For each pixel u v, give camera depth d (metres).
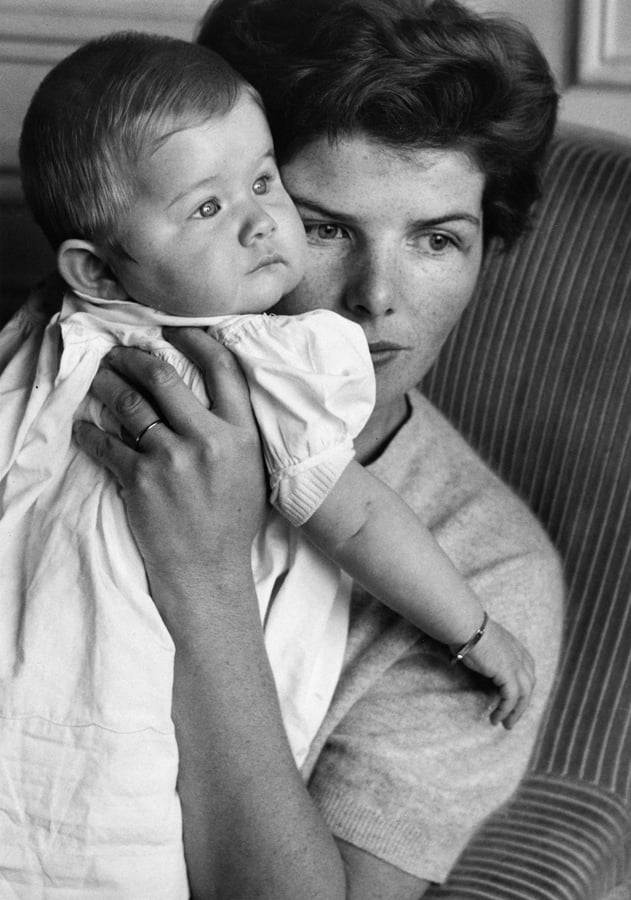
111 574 0.95
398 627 1.09
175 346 1.00
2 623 0.95
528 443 1.35
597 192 1.35
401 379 1.11
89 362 0.99
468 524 1.15
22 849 0.92
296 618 1.03
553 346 1.34
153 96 0.94
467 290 1.10
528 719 1.12
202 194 0.95
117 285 1.02
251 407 0.97
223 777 0.97
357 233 1.04
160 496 0.95
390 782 1.04
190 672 0.97
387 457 1.16
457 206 1.04
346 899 1.01
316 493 0.95
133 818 0.92
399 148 1.00
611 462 1.29
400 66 0.97
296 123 1.01
